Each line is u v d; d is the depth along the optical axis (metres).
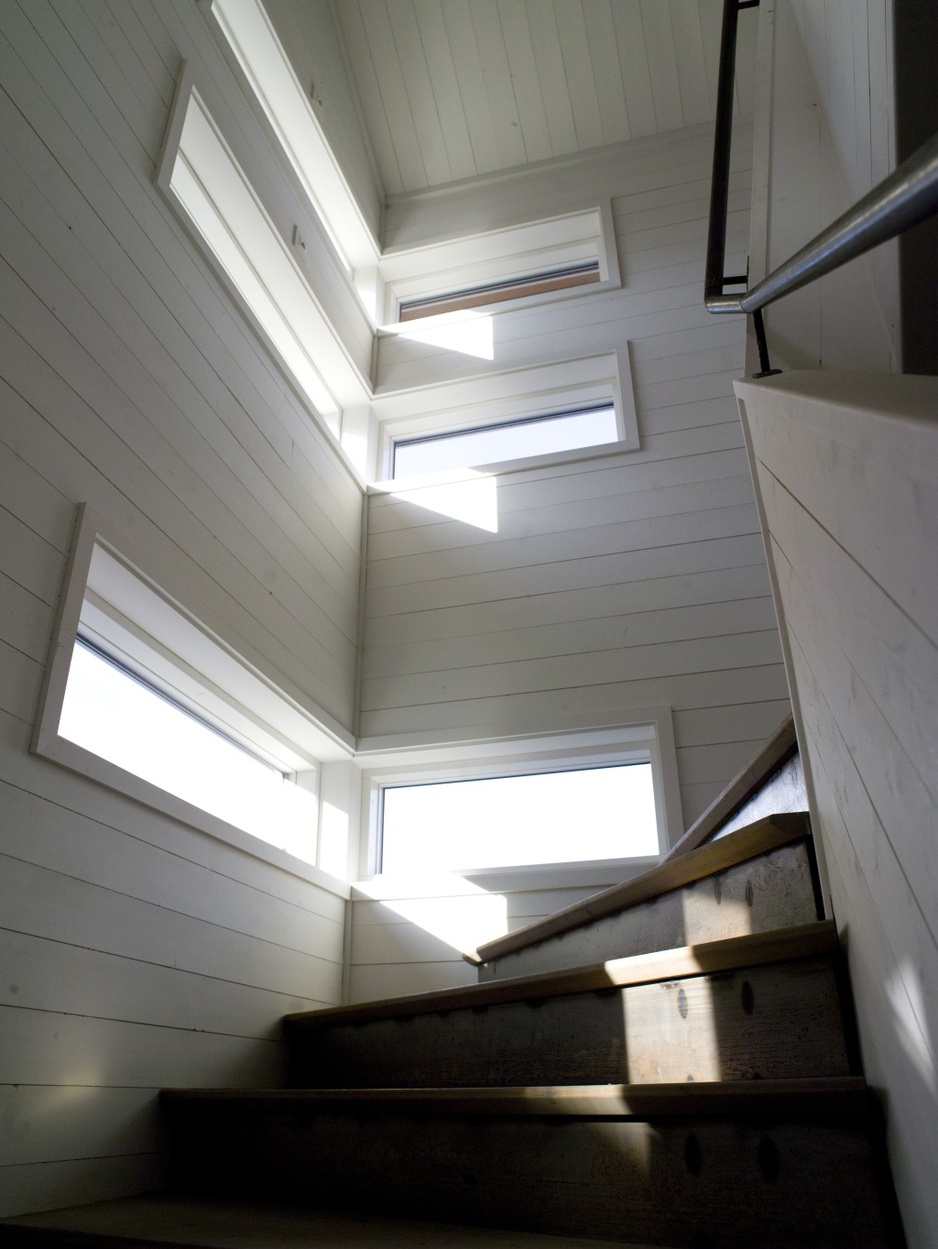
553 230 4.45
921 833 0.59
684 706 3.22
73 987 1.78
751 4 2.08
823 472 0.77
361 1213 1.54
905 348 1.31
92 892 1.88
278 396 3.22
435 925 3.05
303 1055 2.51
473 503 3.81
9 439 1.85
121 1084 1.87
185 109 2.76
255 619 2.81
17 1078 1.61
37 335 1.99
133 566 2.20
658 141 4.46
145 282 2.46
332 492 3.61
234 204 3.22
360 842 3.33
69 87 2.25
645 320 4.02
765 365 1.53
